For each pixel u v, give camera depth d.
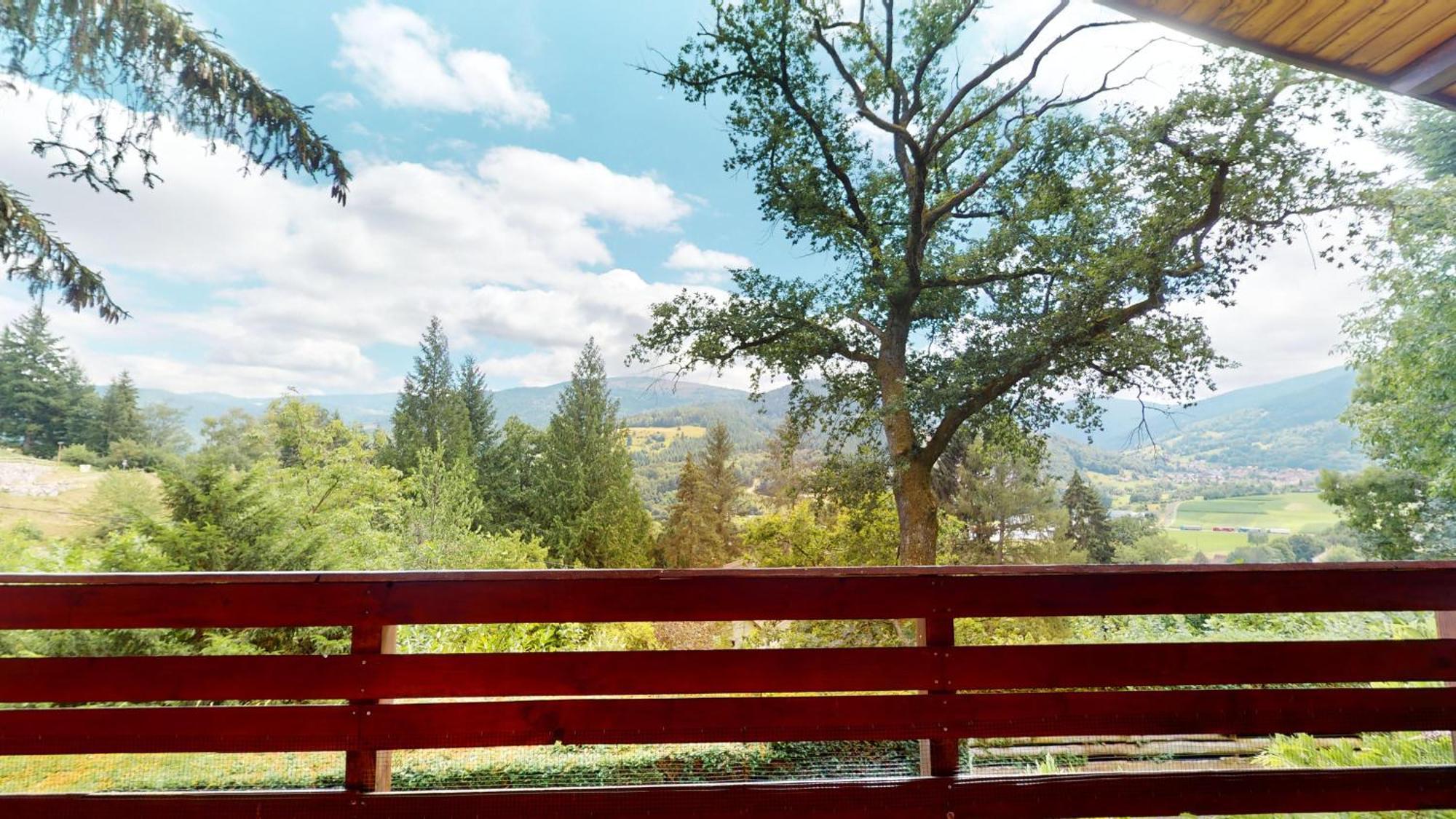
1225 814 1.79
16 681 1.67
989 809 1.76
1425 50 2.34
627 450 33.66
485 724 1.71
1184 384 10.90
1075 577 1.82
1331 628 6.20
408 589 1.75
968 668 1.78
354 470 14.12
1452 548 13.69
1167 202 10.99
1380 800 1.80
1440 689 1.79
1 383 23.59
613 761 2.68
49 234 4.25
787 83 12.14
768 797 1.75
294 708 1.70
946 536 20.00
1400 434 12.48
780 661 1.76
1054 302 11.23
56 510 10.79
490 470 32.94
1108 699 1.77
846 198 13.34
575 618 1.75
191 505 6.74
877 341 12.71
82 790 2.21
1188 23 2.30
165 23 4.28
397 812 1.69
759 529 16.86
